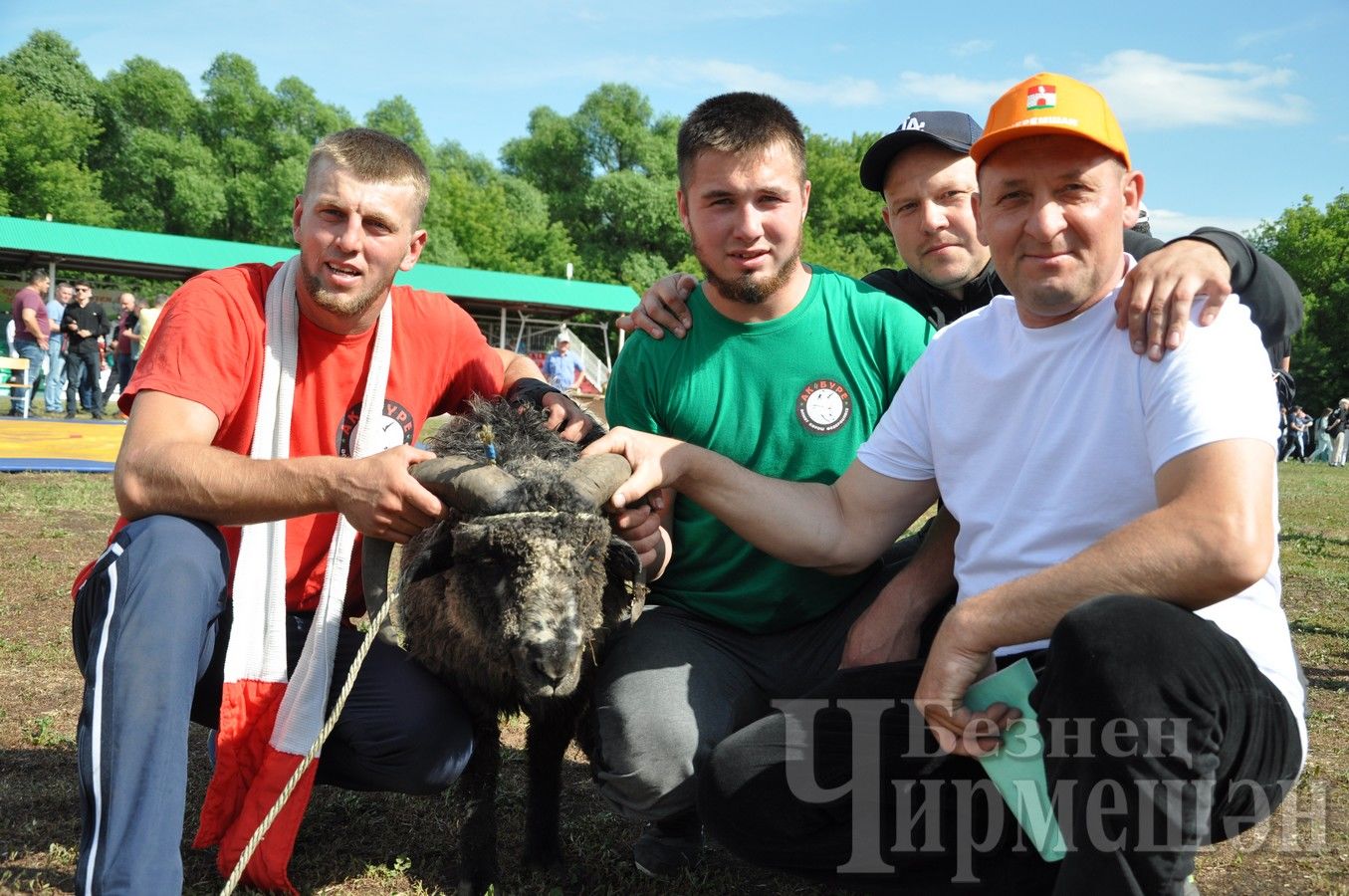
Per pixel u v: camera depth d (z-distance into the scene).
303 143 68.19
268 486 3.09
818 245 65.56
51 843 3.60
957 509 3.03
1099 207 2.70
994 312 3.11
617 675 3.57
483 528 3.41
